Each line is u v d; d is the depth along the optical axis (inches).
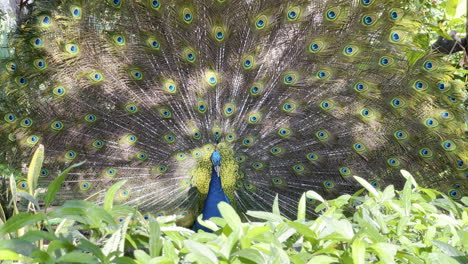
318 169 246.1
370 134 235.0
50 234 46.6
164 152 255.4
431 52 213.0
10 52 255.4
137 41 243.0
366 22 225.9
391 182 231.3
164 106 252.2
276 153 249.8
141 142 255.1
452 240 64.1
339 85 239.1
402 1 220.8
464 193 214.2
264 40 243.9
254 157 250.8
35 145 241.9
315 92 243.8
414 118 224.7
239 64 248.5
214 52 248.5
